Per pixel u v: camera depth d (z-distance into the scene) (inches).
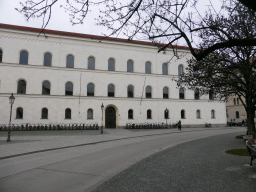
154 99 1438.2
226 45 184.5
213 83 444.5
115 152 456.4
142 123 1379.2
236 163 316.2
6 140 682.2
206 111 1557.6
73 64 1306.6
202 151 438.0
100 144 614.5
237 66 394.3
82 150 495.2
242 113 2134.6
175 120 1467.8
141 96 1416.1
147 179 238.4
